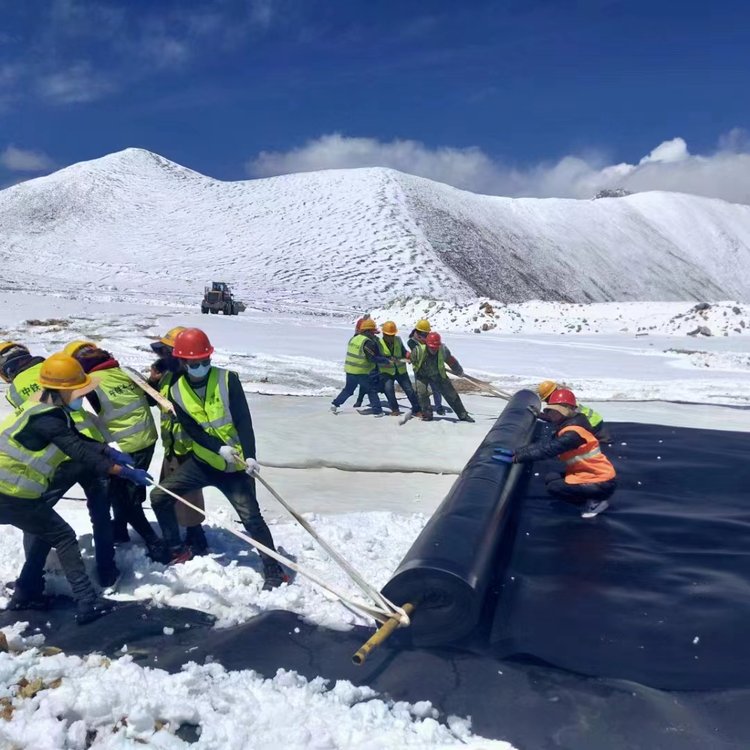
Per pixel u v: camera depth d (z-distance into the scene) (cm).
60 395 471
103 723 355
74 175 12744
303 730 346
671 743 347
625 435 991
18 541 570
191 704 362
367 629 454
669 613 471
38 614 474
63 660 398
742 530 620
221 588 499
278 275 7956
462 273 9194
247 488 517
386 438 988
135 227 10650
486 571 473
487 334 3253
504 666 412
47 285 6325
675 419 1203
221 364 1736
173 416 531
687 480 775
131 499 546
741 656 418
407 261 8775
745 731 354
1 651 412
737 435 997
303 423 1066
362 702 378
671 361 2116
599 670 405
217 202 11644
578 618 464
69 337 2278
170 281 7338
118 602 488
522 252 11125
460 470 855
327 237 9494
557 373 1819
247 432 521
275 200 11388
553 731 356
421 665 413
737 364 2052
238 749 338
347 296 7088
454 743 344
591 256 12294
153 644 438
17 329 2520
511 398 1017
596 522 639
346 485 796
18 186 12838
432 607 439
